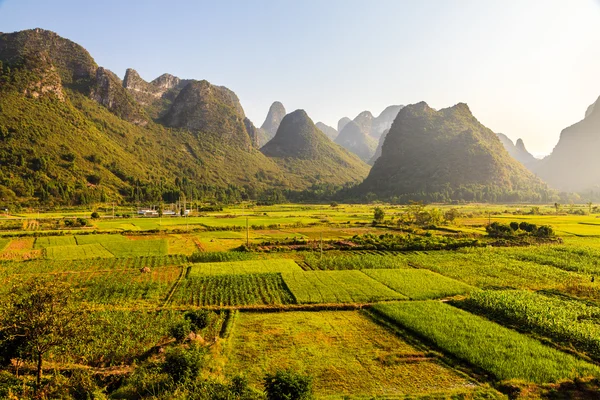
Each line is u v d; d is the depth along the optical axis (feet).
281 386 57.16
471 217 401.29
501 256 191.21
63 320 64.39
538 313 96.37
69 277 150.30
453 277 148.97
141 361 77.15
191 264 174.19
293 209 575.79
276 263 174.09
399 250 213.66
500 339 83.82
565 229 293.43
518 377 67.26
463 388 65.26
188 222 366.43
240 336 89.81
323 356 78.43
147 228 311.47
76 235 274.16
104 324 92.12
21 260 184.44
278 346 83.71
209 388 60.95
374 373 71.00
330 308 110.32
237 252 202.69
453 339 83.51
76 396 62.59
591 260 176.76
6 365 69.41
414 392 64.18
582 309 103.04
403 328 93.35
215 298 120.67
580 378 65.67
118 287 133.08
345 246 218.38
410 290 126.31
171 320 97.04
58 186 511.40
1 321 61.00
